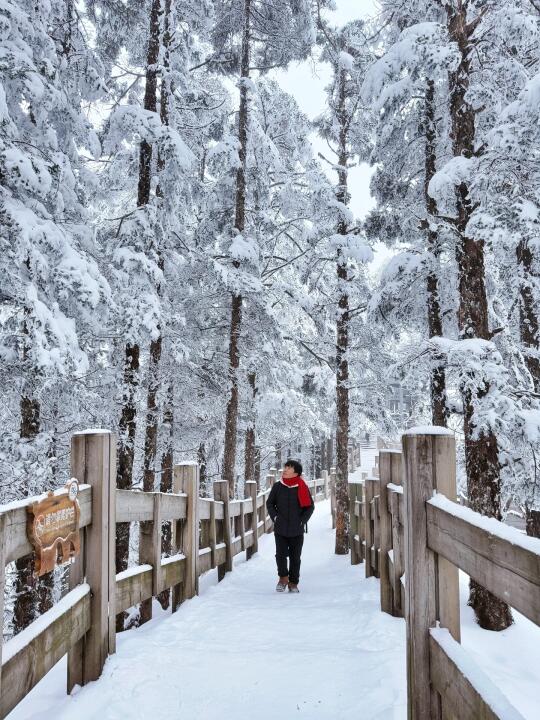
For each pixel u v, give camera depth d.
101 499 3.49
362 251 12.47
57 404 9.09
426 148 10.24
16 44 7.80
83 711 2.94
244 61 13.62
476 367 6.47
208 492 18.53
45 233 7.34
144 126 9.56
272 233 15.57
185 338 13.02
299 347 18.94
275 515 7.26
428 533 2.26
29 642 2.34
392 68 8.30
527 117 6.01
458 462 11.52
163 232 10.21
